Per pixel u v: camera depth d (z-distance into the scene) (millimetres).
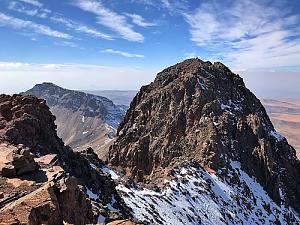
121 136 132750
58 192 26891
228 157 101125
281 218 94250
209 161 94938
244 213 83062
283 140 126500
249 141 113062
